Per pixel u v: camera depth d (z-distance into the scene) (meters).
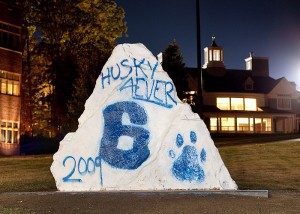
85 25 47.69
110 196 9.41
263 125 66.25
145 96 10.68
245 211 7.98
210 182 10.08
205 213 7.84
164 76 10.82
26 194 10.06
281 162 17.38
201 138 10.32
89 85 29.48
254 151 21.38
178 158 10.19
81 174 10.27
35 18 48.12
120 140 10.36
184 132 10.33
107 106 10.59
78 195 9.64
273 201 8.94
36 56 49.53
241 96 66.31
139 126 10.45
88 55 44.59
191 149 10.24
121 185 10.13
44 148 41.03
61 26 47.72
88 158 10.33
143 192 9.58
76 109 29.31
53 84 46.88
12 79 38.84
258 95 67.00
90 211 8.18
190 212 7.91
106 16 49.31
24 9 46.06
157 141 10.39
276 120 67.56
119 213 7.97
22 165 19.73
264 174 14.16
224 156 19.94
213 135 61.19
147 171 10.14
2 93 37.72
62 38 47.75
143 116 10.52
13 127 38.53
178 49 49.94
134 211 8.07
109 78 10.84
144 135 10.40
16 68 39.19
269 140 31.64
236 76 69.06
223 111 64.56
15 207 8.78
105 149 10.34
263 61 70.44
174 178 10.09
